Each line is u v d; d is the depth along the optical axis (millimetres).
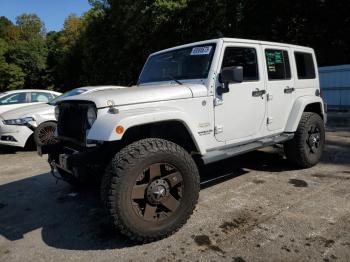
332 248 3021
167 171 3334
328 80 13398
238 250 3074
